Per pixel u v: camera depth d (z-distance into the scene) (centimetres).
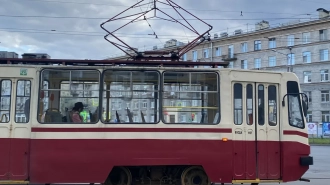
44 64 870
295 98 926
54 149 829
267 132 895
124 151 843
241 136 879
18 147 823
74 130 837
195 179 890
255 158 882
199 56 5731
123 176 883
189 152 857
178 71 873
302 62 5075
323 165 1627
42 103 839
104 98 852
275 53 5250
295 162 901
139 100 860
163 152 851
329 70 4866
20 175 819
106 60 873
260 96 903
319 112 4959
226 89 880
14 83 838
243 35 5509
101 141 841
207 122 871
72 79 852
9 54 1023
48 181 823
